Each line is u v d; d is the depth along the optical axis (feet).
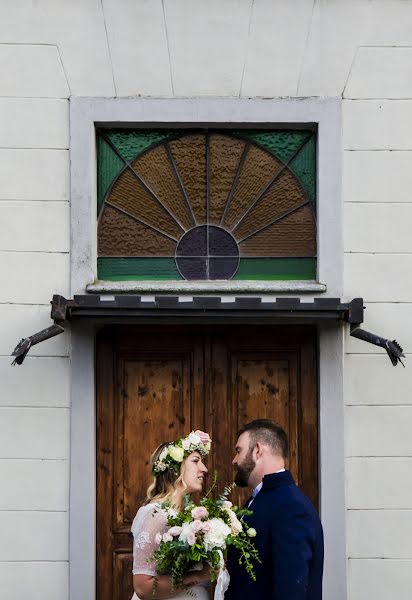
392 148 18.57
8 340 18.13
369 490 18.20
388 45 18.66
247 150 18.94
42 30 18.48
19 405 18.11
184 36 18.53
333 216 18.48
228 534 14.20
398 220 18.49
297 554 14.24
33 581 17.92
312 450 18.78
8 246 18.26
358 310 17.44
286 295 18.33
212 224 18.90
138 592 14.78
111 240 18.85
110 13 18.49
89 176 18.34
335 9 18.65
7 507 17.97
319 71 18.60
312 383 18.86
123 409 18.84
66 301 17.17
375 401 18.33
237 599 14.87
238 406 18.92
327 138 18.52
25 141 18.37
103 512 18.61
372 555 18.12
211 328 18.94
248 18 18.58
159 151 18.90
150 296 18.08
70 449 18.08
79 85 18.44
